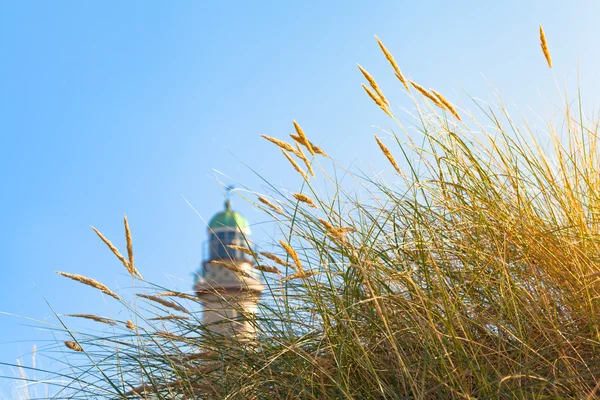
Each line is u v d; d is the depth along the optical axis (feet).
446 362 5.62
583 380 5.29
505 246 6.12
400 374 5.61
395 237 6.51
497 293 6.08
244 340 6.31
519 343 5.76
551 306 5.95
